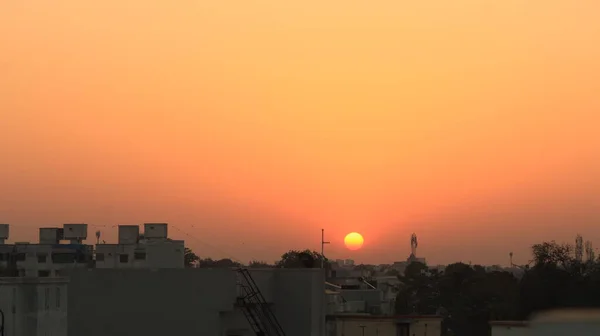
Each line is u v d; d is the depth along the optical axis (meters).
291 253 91.69
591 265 93.25
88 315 31.48
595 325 9.06
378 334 54.34
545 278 87.44
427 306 125.38
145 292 31.36
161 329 31.12
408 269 160.50
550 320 9.34
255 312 32.03
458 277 126.19
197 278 31.33
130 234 102.75
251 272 33.00
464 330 116.75
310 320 32.59
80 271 31.72
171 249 99.12
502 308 102.94
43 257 103.00
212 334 30.94
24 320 52.28
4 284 52.34
